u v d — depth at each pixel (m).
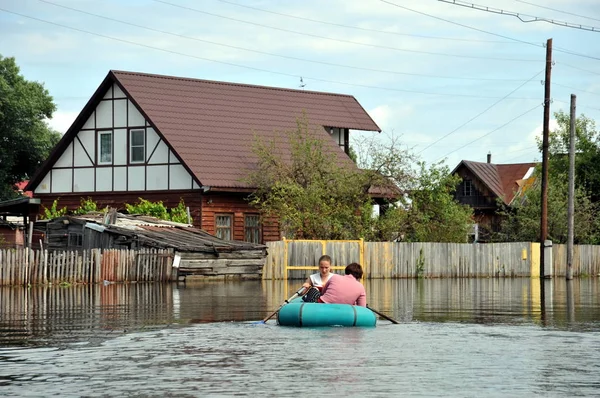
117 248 34.75
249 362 13.22
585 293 28.88
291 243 36.53
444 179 41.50
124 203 43.75
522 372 12.48
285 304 17.78
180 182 42.12
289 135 42.38
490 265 40.97
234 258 35.16
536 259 42.16
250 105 47.84
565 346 14.87
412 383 11.69
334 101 52.22
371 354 13.95
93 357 13.69
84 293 27.02
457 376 12.15
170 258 33.41
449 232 42.03
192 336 15.97
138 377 12.12
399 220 40.62
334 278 17.91
